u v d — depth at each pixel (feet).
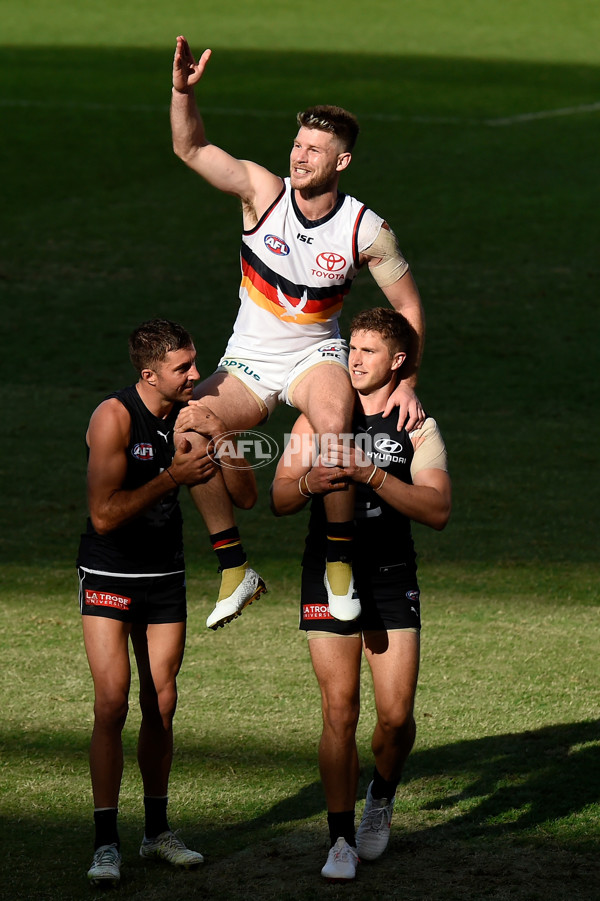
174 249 212.64
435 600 83.46
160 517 49.85
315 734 62.80
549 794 55.57
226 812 54.65
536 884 47.37
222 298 189.16
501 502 108.37
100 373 154.92
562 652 73.97
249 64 364.99
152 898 46.85
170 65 360.89
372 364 49.32
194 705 66.08
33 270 199.82
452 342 169.99
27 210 230.07
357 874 48.52
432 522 48.85
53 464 118.11
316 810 54.70
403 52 393.09
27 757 59.52
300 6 465.06
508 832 52.06
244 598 50.03
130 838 52.85
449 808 54.60
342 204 51.39
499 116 307.99
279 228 51.39
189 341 48.85
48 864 49.67
